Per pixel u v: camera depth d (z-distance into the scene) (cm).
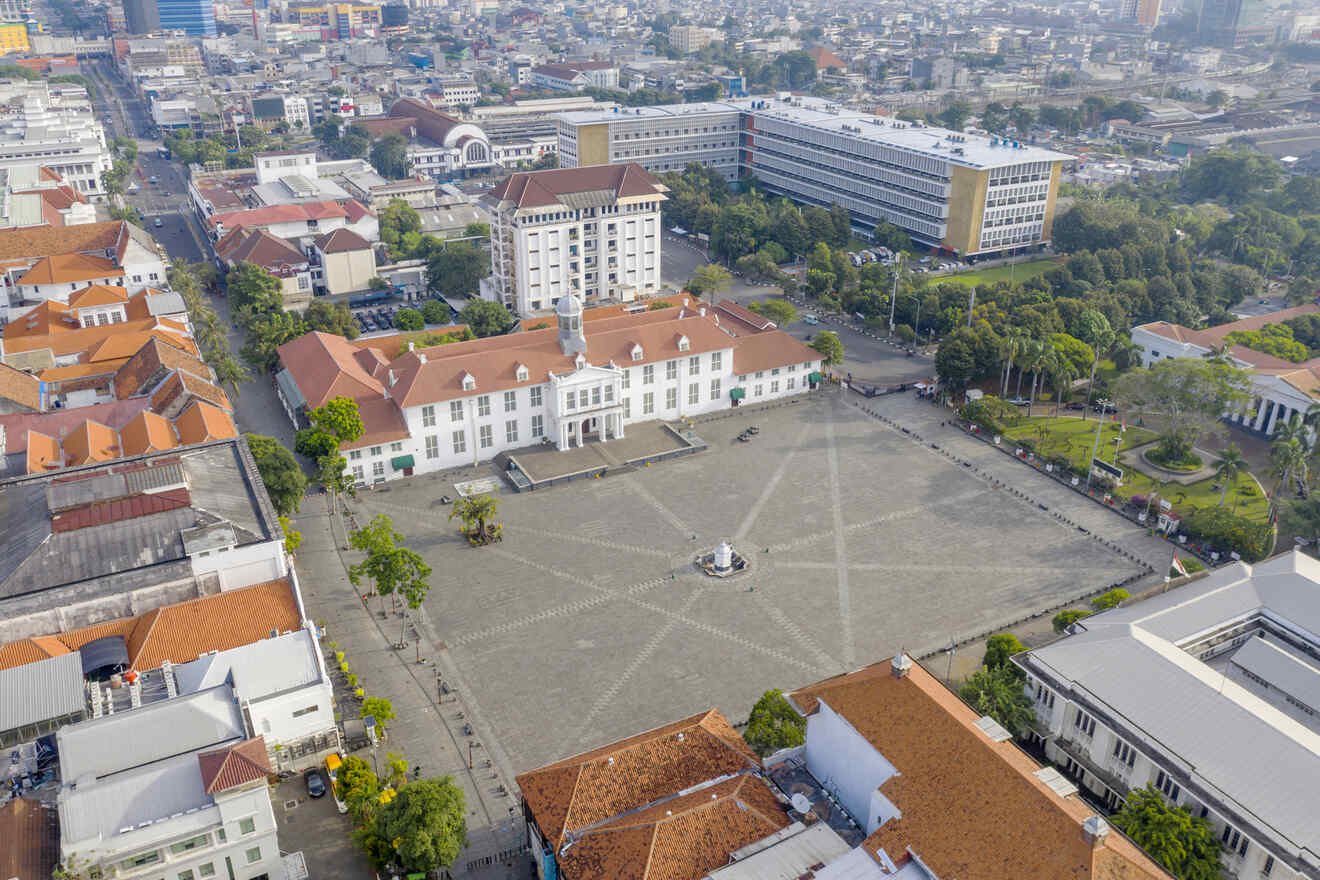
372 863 10419
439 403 19050
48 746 10931
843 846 9275
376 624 14812
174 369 19612
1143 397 19425
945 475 19375
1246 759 10538
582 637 14562
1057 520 17775
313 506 18150
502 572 16112
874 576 16062
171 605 12812
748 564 16375
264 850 10088
